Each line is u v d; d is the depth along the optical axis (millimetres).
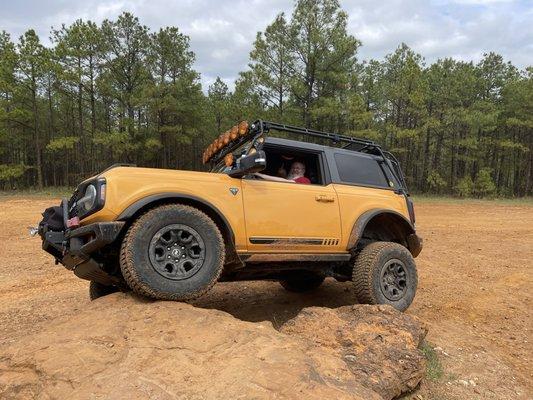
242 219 4602
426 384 4109
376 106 38281
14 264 9039
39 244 11156
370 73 36000
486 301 7090
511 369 4754
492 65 42625
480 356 4941
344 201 5402
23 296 6816
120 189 4062
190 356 3172
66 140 30562
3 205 19125
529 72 40875
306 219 5039
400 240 6195
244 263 4617
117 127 38156
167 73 33594
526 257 10750
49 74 32281
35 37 28578
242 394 2764
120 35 31891
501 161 48062
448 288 7742
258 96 29812
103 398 2641
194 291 4016
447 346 5102
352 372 3518
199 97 35406
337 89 30641
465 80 38281
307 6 28297
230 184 4598
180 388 2797
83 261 4191
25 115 31062
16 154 47031
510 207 26297
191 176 4445
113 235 3859
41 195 25078
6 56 28031
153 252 3908
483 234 14758
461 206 26266
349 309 4707
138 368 2969
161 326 3516
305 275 6004
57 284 7578
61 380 2795
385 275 5453
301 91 28844
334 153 5688
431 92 38281
